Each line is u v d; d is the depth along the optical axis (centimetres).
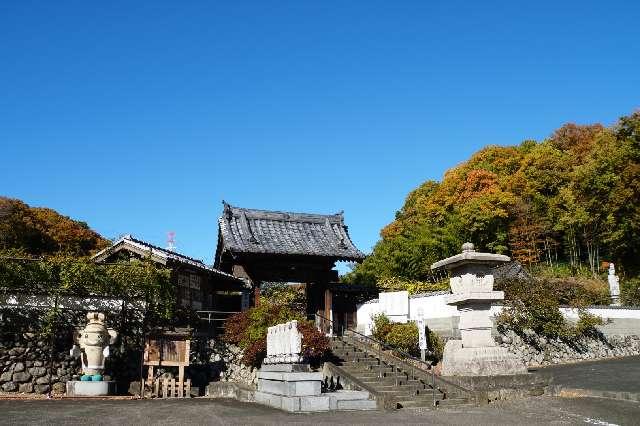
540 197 4672
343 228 2617
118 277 1747
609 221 3900
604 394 1305
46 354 1591
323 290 2414
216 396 1641
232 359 1870
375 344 1986
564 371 1869
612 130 4772
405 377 1572
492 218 4366
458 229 4341
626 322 2439
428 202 5131
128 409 1196
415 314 2238
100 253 1923
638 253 3875
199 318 1919
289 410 1220
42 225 4269
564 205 4469
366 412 1227
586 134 5553
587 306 2355
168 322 1817
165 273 1823
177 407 1258
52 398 1422
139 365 1712
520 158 5331
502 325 2081
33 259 1656
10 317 1577
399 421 1083
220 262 2592
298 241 2433
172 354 1630
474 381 1388
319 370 1684
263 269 2331
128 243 1911
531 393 1395
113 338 1619
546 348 2152
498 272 2764
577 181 4381
